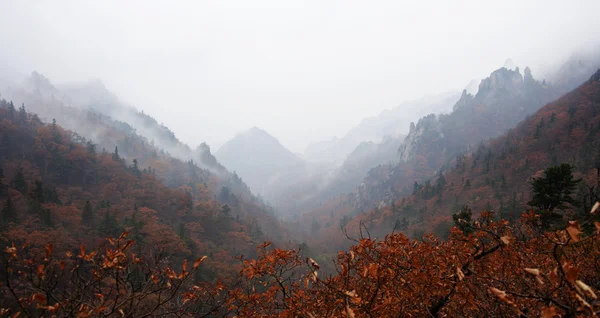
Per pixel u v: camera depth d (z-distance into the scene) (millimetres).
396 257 4879
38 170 106938
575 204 16812
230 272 45656
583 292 2521
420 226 89312
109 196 106625
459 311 4754
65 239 42594
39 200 61406
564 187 17297
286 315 4305
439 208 109125
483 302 4395
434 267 4715
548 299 3006
